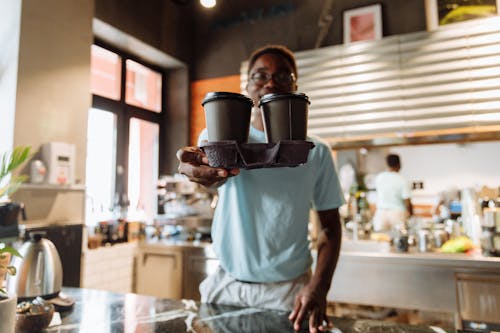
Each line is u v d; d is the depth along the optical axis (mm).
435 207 3459
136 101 3393
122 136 3172
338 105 2984
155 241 2902
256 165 670
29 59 2125
